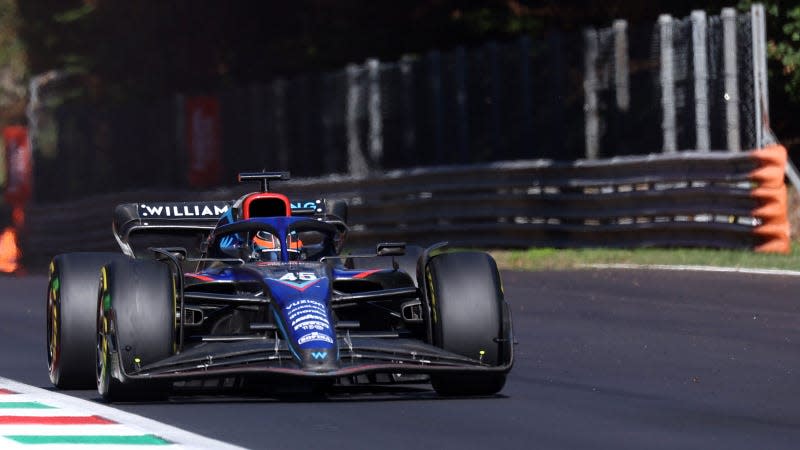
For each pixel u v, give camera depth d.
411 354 27.89
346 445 23.66
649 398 29.89
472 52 82.44
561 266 64.31
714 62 70.12
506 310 29.20
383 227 84.94
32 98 129.38
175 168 108.06
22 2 144.12
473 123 82.44
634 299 50.44
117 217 36.84
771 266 59.03
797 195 78.12
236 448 22.95
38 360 38.91
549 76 79.75
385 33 118.06
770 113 86.88
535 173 75.00
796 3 80.25
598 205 70.94
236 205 33.50
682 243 67.00
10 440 23.81
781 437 24.77
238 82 133.12
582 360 36.59
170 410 27.77
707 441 24.28
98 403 28.59
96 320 30.94
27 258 119.31
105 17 138.38
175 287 28.73
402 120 86.88
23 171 125.00
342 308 32.12
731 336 40.62
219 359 27.16
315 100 94.19
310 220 32.16
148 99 136.88
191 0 133.88
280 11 131.50
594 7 104.12
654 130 75.94
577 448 23.52
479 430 25.41
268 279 28.92
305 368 26.47
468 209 78.25
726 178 65.25
